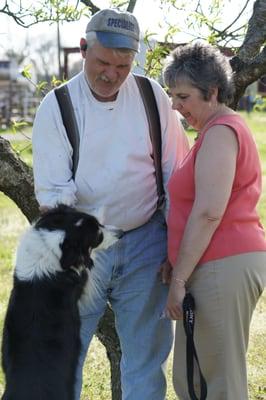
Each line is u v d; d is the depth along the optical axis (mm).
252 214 5152
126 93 5531
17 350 5297
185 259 5086
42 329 5320
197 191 5020
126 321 5914
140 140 5570
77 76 5531
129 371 5980
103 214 5594
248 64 6211
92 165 5520
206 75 5020
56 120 5469
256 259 5121
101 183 5539
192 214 5031
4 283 11156
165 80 5215
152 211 5762
